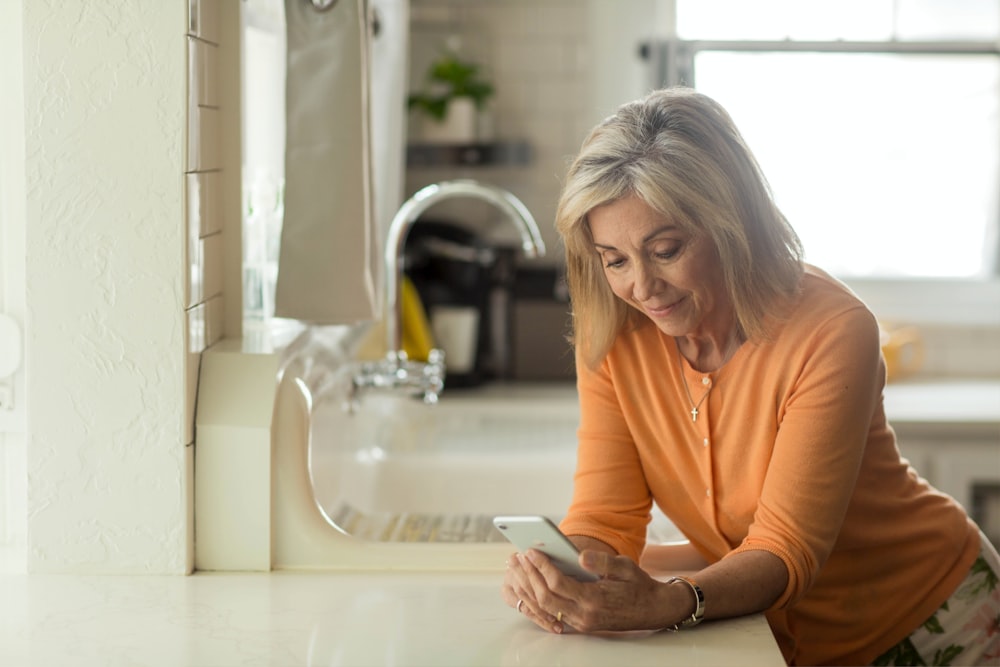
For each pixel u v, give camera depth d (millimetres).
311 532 1470
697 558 1556
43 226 1381
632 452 1492
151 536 1420
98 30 1367
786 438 1304
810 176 3430
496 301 3230
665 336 1416
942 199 3438
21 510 1516
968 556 1536
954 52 3355
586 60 3379
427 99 3219
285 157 1573
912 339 3348
